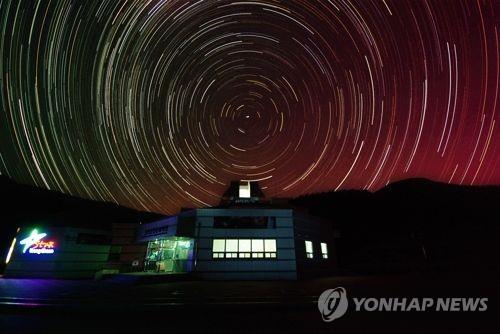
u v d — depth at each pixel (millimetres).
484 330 5961
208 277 18031
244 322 6719
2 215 36156
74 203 51562
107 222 26203
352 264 31234
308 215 22859
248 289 12180
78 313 7391
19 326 6203
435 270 24266
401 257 33656
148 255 23000
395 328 6172
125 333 5840
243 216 19891
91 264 23266
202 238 19000
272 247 19203
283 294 10203
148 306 7895
